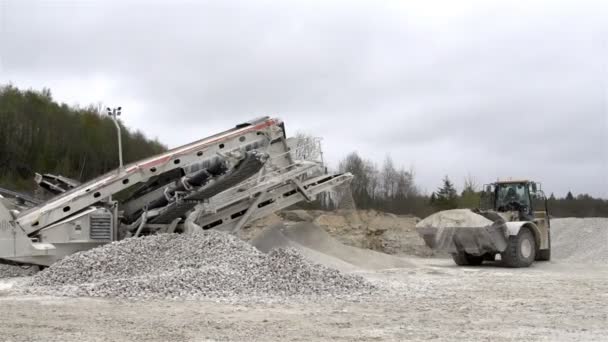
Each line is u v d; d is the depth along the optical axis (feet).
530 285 45.75
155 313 31.01
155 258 44.14
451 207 154.20
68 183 60.75
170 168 54.75
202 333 26.08
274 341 24.59
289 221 108.58
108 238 51.70
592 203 164.25
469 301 36.65
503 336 25.96
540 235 67.51
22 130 147.02
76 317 29.76
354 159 166.50
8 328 27.02
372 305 34.71
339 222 103.71
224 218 56.85
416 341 24.80
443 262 76.74
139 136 182.50
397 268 59.98
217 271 39.70
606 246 85.40
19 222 48.80
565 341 25.03
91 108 179.52
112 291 37.01
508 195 72.33
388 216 113.19
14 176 135.85
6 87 165.27
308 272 41.06
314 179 60.34
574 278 51.60
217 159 53.88
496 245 63.26
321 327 27.63
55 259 49.24
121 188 52.75
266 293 38.04
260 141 58.29
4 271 50.75
